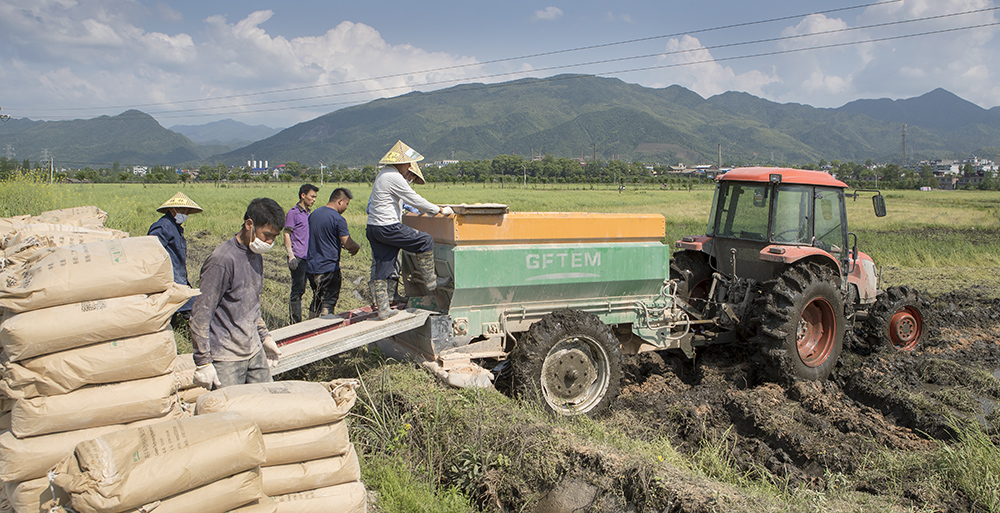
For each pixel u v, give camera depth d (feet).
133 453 7.72
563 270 17.75
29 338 8.46
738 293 22.56
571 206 122.72
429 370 16.80
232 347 12.00
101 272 9.02
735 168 24.38
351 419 15.11
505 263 16.90
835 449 15.62
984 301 34.63
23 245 12.36
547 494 12.72
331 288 21.53
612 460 12.85
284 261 45.62
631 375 21.40
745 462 14.92
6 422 9.67
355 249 22.00
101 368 8.93
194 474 7.97
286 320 25.50
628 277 18.80
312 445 9.91
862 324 25.94
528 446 13.39
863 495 13.17
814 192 22.76
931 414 17.84
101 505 7.26
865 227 84.74
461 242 16.52
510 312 17.46
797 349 20.66
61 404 8.78
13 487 8.87
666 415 17.80
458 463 13.53
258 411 9.55
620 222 18.70
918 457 14.75
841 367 22.84
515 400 16.26
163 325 9.52
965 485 13.30
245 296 12.04
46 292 8.63
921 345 25.63
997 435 16.37
